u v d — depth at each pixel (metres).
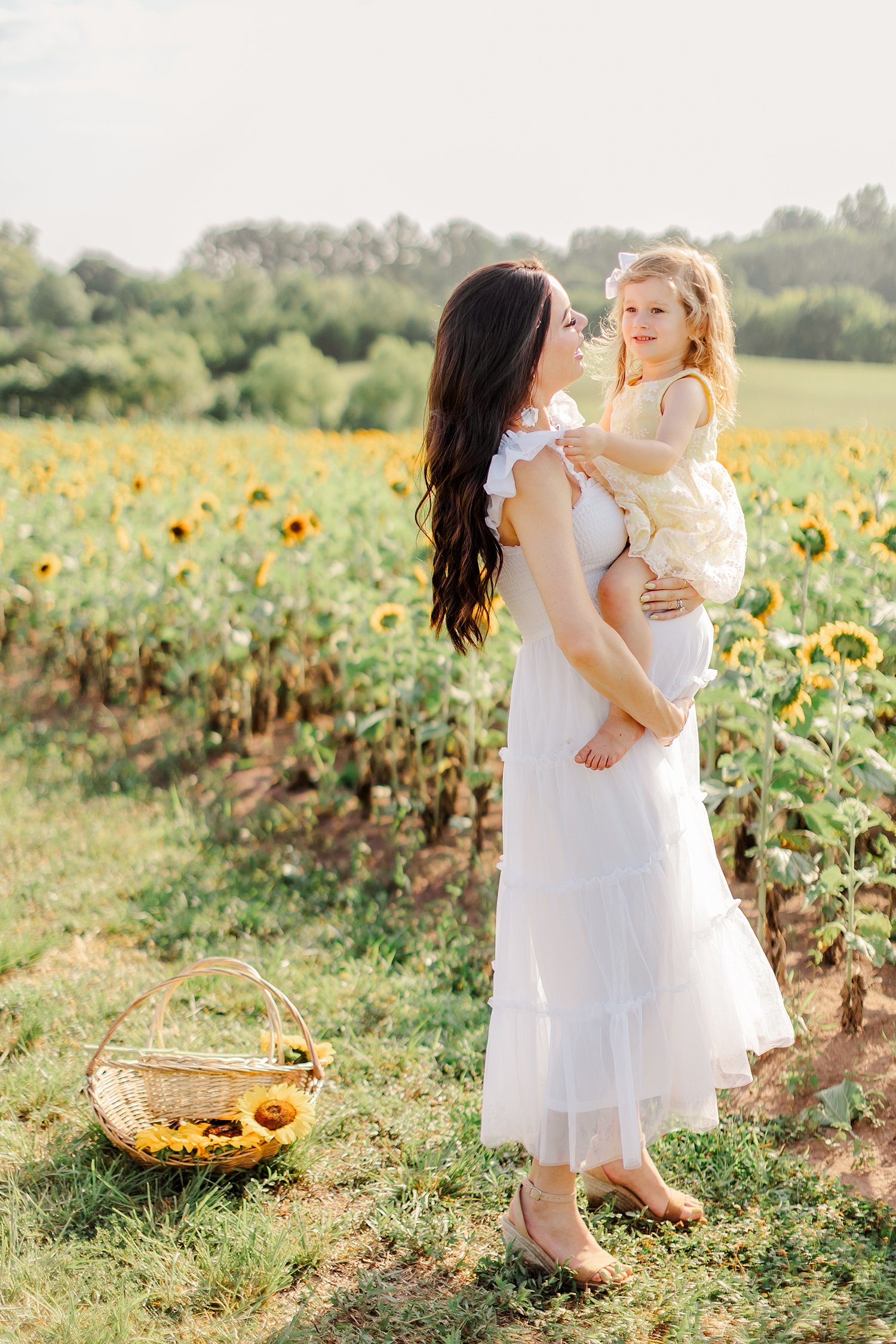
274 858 4.89
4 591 8.35
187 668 6.55
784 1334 2.22
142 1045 3.42
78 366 58.34
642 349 2.54
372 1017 3.64
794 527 4.40
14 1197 2.73
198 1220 2.63
